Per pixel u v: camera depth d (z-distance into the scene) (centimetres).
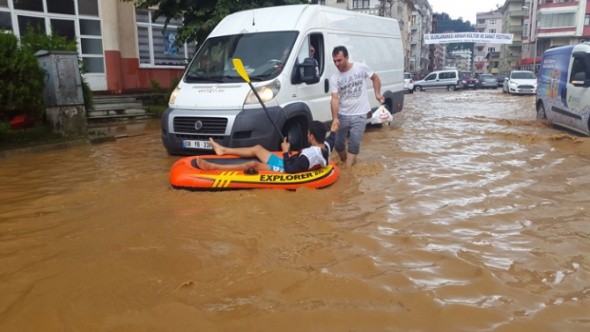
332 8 961
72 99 1034
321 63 884
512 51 7931
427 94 3216
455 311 304
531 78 2980
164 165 769
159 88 1741
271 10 899
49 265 384
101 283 350
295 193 575
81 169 756
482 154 845
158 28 1934
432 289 334
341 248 409
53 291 340
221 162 625
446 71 3778
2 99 898
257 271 364
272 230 454
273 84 761
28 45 1053
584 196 571
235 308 312
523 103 2167
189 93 792
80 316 307
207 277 357
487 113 1666
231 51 840
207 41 890
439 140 1020
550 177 670
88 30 1692
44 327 296
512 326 288
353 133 730
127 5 1797
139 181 660
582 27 5588
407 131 1175
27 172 741
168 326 293
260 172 595
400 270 364
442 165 752
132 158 842
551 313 302
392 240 429
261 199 546
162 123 800
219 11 1366
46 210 536
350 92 718
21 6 1523
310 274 356
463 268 367
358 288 336
